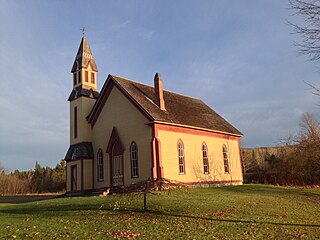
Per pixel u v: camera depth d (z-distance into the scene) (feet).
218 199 73.00
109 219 51.70
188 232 42.45
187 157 104.22
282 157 160.25
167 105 110.01
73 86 121.90
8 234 41.29
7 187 232.94
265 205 67.31
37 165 282.15
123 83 105.91
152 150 92.48
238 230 43.78
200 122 114.52
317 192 102.63
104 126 108.68
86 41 124.88
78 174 109.19
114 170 102.73
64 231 43.21
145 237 39.86
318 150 141.69
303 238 39.91
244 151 202.28
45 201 85.61
